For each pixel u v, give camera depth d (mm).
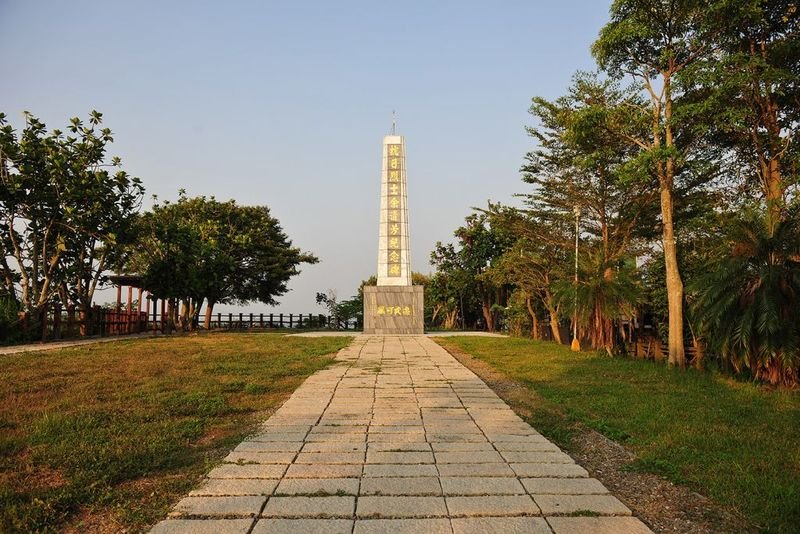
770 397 10883
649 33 15234
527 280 28719
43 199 19719
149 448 6754
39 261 21547
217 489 5543
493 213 27719
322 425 8336
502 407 9766
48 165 19609
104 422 7934
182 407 9070
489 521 4848
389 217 28188
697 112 14672
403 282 27859
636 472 6320
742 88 14969
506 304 39688
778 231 12023
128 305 28250
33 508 4930
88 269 23625
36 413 8367
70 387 10430
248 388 11078
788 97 15641
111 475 5820
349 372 13766
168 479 5871
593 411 9570
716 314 12188
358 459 6605
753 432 8016
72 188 19656
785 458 6738
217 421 8562
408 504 5199
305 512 4992
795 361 11531
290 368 14008
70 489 5379
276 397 10570
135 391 10242
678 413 9367
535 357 17281
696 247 20203
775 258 12133
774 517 5000
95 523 4828
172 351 16734
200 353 16500
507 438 7660
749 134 16656
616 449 7289
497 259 36344
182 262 26547
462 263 41906
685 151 17406
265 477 5922
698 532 4777
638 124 16328
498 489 5625
